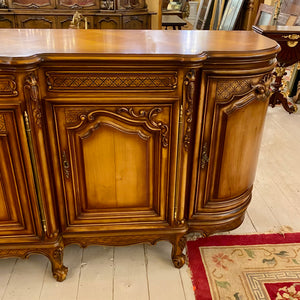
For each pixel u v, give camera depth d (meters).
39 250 1.26
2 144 1.07
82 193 1.25
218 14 3.92
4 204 1.18
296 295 1.27
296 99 3.34
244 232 1.62
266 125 2.87
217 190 1.35
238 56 1.05
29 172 1.12
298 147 2.50
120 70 1.02
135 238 1.35
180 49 1.08
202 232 1.42
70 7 3.78
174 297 1.27
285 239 1.57
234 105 1.17
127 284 1.32
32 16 3.77
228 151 1.27
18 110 1.00
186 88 1.06
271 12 2.99
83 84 1.03
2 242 1.24
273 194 1.93
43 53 0.98
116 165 1.20
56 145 1.13
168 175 1.23
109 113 1.09
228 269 1.40
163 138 1.15
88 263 1.43
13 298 1.25
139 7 3.95
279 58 2.68
